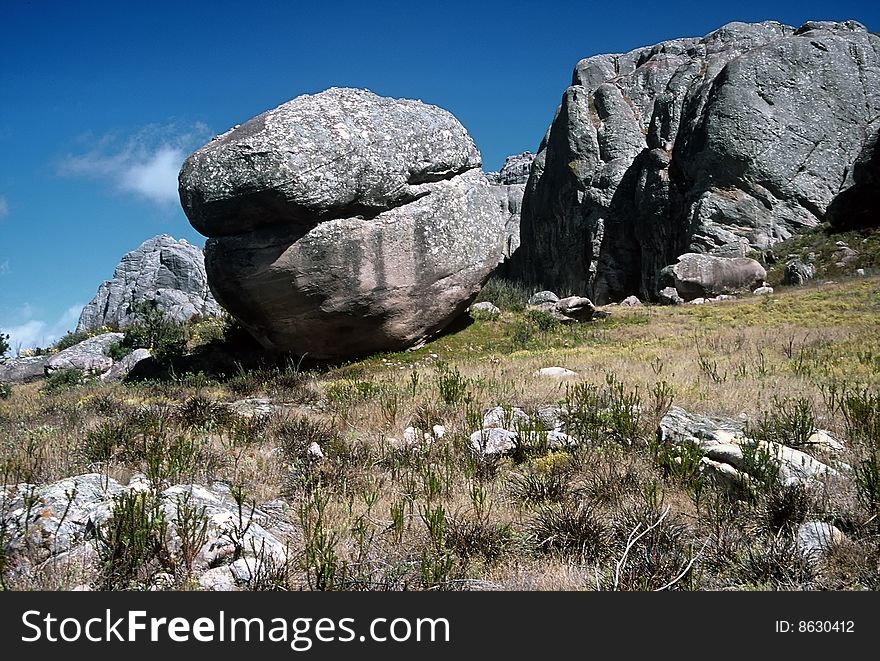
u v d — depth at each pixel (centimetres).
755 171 4719
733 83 4916
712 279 3694
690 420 951
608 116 6362
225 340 2420
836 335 1931
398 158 2091
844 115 4925
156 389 1833
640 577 558
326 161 1952
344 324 2098
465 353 2216
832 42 5103
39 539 569
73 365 2695
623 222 5750
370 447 952
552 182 6550
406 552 615
